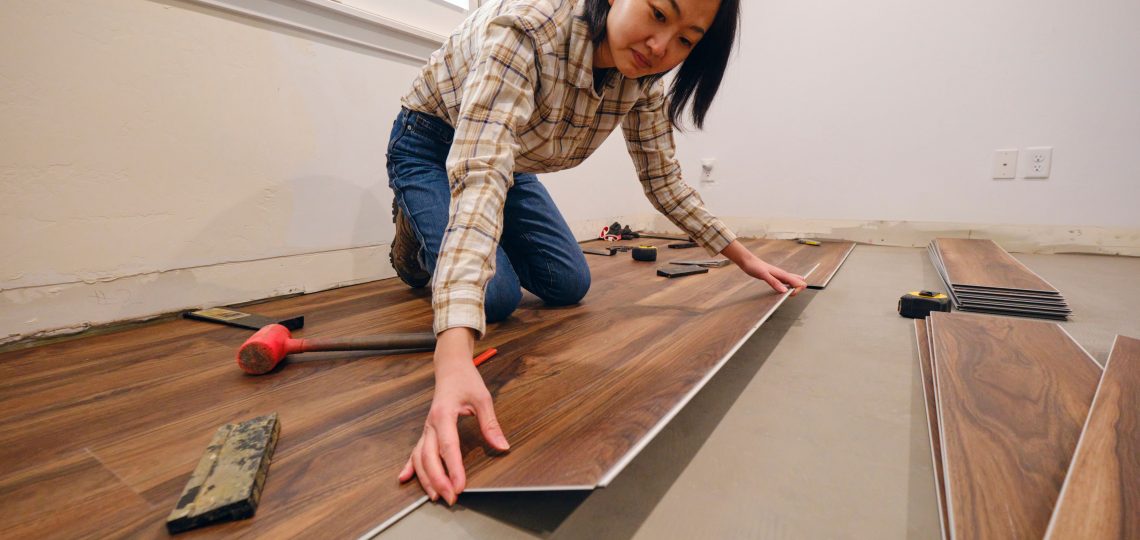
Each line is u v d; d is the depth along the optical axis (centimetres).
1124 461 53
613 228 303
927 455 67
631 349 99
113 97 122
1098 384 77
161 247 133
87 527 53
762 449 69
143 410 81
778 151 304
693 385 79
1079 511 45
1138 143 224
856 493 59
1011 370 85
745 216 320
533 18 79
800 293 162
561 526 54
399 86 184
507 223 138
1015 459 58
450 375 60
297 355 106
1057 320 129
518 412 73
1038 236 246
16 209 110
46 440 71
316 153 163
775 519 55
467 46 104
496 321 125
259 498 57
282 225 157
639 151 126
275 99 151
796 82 294
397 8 182
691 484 61
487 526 54
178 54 131
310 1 153
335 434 71
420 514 55
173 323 132
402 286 177
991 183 253
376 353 105
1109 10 223
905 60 265
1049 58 235
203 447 69
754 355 106
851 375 95
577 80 89
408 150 130
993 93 248
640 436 63
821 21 283
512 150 75
